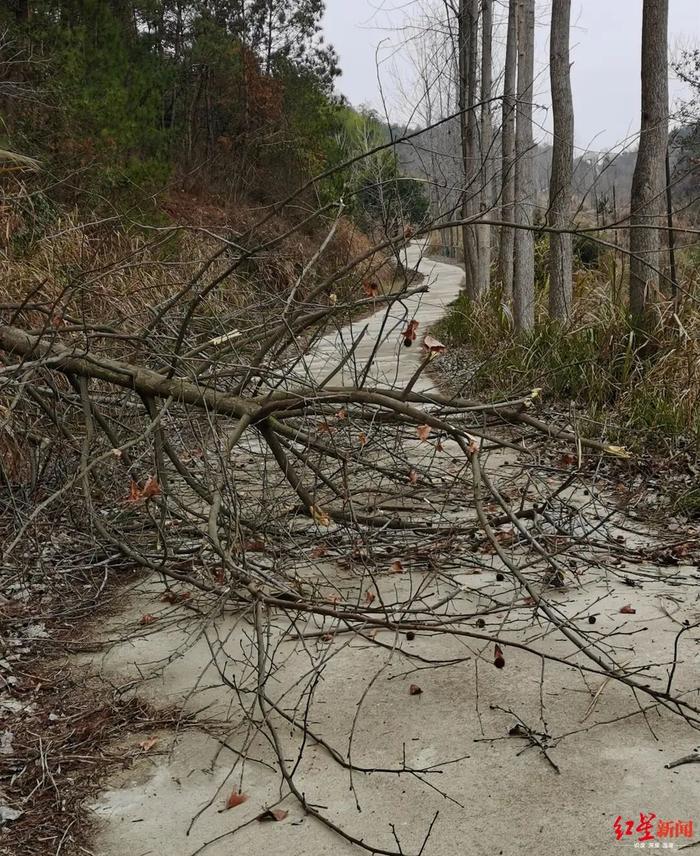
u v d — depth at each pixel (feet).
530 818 8.45
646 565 15.21
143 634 13.01
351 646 12.41
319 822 8.55
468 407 13.82
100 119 45.62
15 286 23.20
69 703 11.02
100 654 12.44
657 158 26.94
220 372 16.31
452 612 13.46
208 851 8.21
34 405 18.21
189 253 34.42
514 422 16.46
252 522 15.24
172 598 14.01
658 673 11.14
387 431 17.07
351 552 15.30
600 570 14.98
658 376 25.41
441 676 11.42
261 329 18.49
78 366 15.24
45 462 16.31
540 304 43.83
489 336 41.83
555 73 32.78
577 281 40.24
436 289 86.53
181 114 81.71
